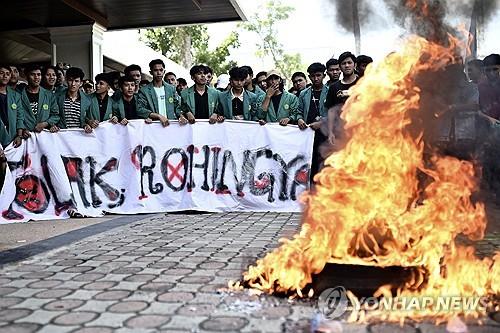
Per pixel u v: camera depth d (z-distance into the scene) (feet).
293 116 24.43
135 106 24.30
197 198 23.66
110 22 41.04
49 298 10.59
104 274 12.42
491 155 20.12
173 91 24.86
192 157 23.80
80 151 23.16
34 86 22.85
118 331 8.80
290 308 9.94
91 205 22.99
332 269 10.53
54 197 22.66
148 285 11.49
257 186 23.99
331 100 21.50
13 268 13.09
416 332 8.75
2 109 21.99
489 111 20.13
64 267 13.14
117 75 25.76
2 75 21.83
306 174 23.82
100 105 24.04
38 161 22.59
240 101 24.59
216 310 9.84
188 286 11.39
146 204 23.44
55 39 38.88
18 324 9.14
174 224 19.97
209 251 14.88
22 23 40.45
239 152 24.04
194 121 23.88
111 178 23.36
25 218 21.81
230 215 22.56
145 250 15.10
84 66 38.63
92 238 17.04
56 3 34.35
